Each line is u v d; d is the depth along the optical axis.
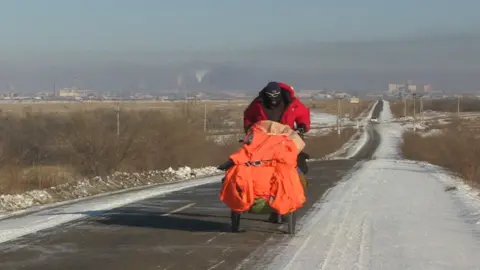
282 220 11.39
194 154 37.41
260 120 10.03
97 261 8.09
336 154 74.81
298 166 9.99
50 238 9.88
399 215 13.14
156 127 35.38
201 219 12.20
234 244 9.37
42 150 33.09
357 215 13.06
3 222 12.53
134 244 9.32
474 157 41.66
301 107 10.10
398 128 120.00
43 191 20.06
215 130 45.53
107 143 32.62
